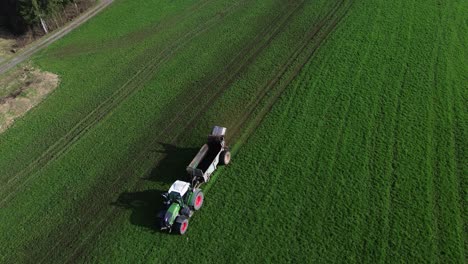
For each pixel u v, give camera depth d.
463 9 44.03
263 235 24.33
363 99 33.66
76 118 37.41
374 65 37.34
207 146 29.31
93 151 33.19
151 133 33.94
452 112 31.28
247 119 33.47
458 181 25.89
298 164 28.64
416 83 34.56
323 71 37.53
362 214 24.66
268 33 45.03
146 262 23.86
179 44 46.34
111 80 42.06
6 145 35.53
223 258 23.42
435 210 24.33
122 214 27.17
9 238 27.08
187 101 36.91
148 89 39.59
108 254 24.72
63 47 50.34
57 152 33.75
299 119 32.53
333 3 48.56
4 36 56.38
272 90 36.25
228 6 52.78
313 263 22.45
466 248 22.17
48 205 29.00
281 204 26.02
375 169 27.44
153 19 53.16
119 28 52.50
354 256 22.50
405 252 22.34
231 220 25.52
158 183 29.05
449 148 28.30
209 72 40.44
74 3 57.97
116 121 36.12
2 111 39.22
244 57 41.66
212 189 27.78
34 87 42.47
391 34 41.34
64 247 25.73
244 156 30.00
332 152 29.19
